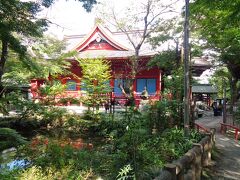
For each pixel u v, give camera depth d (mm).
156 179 3754
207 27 11016
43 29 10406
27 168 6074
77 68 23812
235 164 8695
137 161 6062
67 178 6000
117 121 12039
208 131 10180
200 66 20203
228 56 18078
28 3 8383
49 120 14859
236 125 17594
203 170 7598
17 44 8852
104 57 20781
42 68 13867
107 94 17047
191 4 9688
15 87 14836
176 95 12297
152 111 10688
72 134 13453
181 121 11398
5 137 9531
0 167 5820
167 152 7598
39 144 8336
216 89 39406
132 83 18688
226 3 7688
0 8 7617
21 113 15172
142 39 18438
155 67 21766
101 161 7031
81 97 16812
